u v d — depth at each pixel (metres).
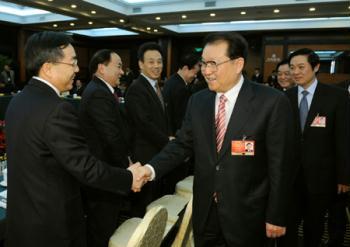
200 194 1.27
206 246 1.31
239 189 1.18
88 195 1.79
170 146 1.50
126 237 1.59
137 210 2.37
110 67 1.99
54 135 1.00
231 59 1.16
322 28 8.77
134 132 2.32
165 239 1.71
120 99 6.47
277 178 1.15
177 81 2.86
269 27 9.29
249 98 1.19
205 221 1.26
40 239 1.04
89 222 1.83
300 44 9.57
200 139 1.26
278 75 2.52
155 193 2.74
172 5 7.26
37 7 6.93
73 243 1.10
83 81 13.48
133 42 13.16
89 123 1.89
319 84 1.83
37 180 1.03
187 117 1.48
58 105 1.02
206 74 1.19
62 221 1.06
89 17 7.95
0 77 7.19
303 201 1.89
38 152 1.02
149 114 2.25
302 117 1.84
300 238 2.40
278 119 1.16
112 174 1.20
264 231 1.26
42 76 1.10
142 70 2.34
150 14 7.54
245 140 1.17
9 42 10.43
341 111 1.75
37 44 1.08
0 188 1.51
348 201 2.18
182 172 2.83
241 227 1.19
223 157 1.20
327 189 1.83
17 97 1.11
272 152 1.17
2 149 1.79
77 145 1.06
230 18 7.74
